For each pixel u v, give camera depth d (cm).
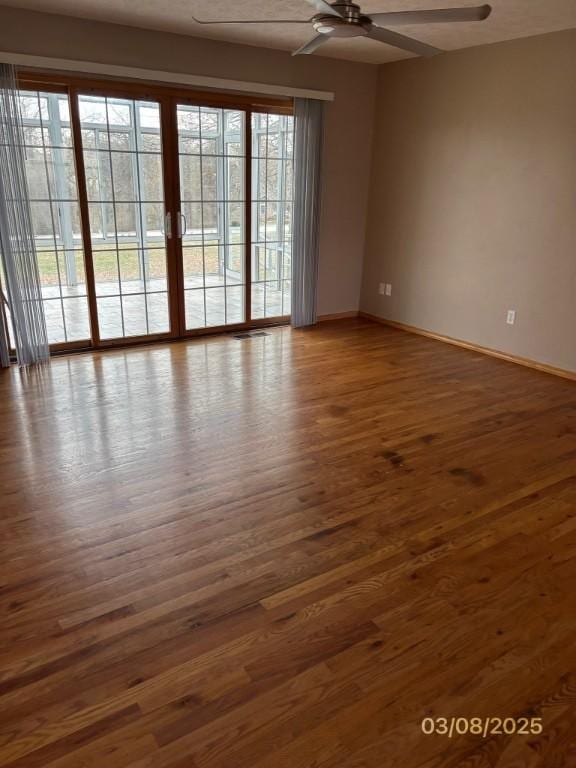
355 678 182
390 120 568
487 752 159
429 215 549
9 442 332
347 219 603
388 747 160
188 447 330
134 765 154
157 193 493
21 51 401
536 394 425
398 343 548
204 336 552
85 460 313
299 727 165
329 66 537
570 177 434
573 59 418
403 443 341
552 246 455
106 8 390
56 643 193
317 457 322
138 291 509
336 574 229
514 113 461
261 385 429
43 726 164
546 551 246
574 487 296
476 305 523
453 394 421
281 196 565
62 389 411
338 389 425
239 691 176
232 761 155
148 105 466
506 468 314
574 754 159
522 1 354
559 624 206
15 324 442
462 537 254
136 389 414
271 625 203
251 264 565
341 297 630
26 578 223
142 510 269
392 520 265
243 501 278
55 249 477
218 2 374
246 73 492
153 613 207
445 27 420
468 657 191
